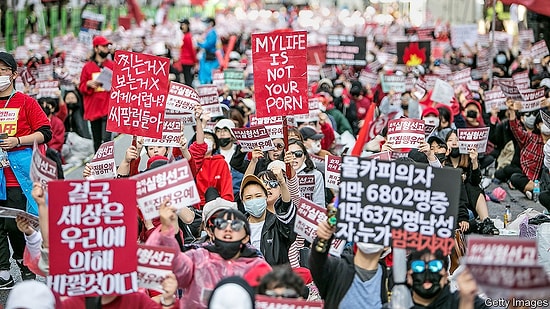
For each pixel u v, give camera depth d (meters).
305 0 131.50
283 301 9.70
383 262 11.59
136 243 10.18
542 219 17.42
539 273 8.41
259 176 14.83
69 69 39.38
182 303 11.23
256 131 19.06
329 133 26.38
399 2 109.12
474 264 8.50
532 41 46.47
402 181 10.60
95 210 10.12
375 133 30.06
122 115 15.77
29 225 11.92
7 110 16.31
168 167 11.26
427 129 22.42
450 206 10.53
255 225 14.83
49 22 65.00
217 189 18.17
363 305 10.85
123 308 10.34
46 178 11.91
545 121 21.78
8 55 16.31
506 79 30.20
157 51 58.38
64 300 10.32
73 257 10.09
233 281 9.26
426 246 10.50
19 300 9.30
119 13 85.56
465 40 60.59
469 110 29.25
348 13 97.81
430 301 10.24
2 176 16.16
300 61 17.36
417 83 33.25
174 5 117.50
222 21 94.38
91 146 32.00
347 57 38.78
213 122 22.31
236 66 49.84
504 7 61.09
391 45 66.62
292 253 14.62
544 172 22.36
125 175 15.96
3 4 55.91
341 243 13.25
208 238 14.25
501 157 29.80
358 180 10.65
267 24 96.88
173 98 18.19
